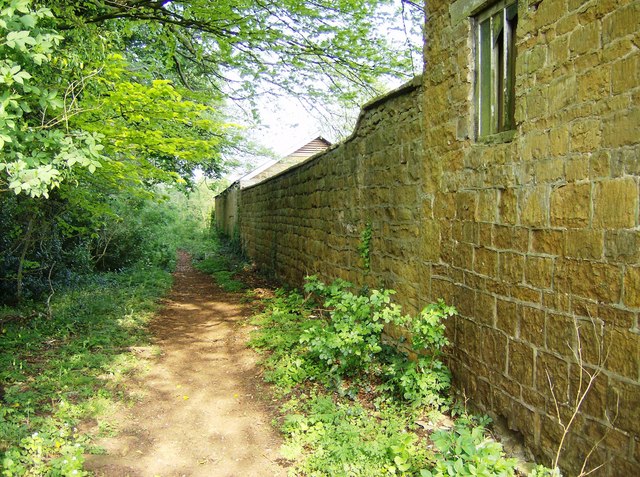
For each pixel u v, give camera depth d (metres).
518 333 3.40
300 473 3.36
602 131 2.71
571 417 2.88
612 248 2.64
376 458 3.34
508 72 3.66
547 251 3.13
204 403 4.62
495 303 3.66
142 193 6.56
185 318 8.24
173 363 5.79
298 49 8.38
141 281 11.09
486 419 3.70
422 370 4.17
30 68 3.94
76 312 7.38
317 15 7.78
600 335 2.72
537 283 3.21
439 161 4.50
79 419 4.05
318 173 8.39
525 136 3.33
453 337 4.25
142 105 5.19
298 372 5.02
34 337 6.06
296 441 3.72
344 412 4.06
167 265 14.55
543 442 3.16
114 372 5.22
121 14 6.59
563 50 2.99
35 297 8.12
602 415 2.70
